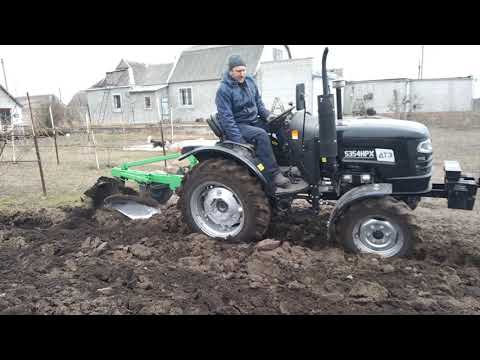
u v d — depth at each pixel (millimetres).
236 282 3838
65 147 16719
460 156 11531
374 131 4520
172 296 3613
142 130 24484
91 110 34062
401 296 3527
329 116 4266
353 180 4594
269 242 4398
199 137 20641
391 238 4156
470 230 5277
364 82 31531
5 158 13703
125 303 3531
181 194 4891
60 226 5711
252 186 4477
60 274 4180
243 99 4648
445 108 31125
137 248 4598
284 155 4891
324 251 4379
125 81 32469
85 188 8328
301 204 6340
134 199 5855
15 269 4375
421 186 4496
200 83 29031
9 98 27344
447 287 3643
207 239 4660
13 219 6340
